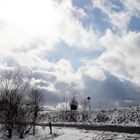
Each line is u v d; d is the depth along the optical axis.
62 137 23.70
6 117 22.84
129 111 45.41
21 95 24.12
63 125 38.28
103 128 29.67
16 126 23.05
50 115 59.09
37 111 26.67
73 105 63.00
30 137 23.34
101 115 49.28
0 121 22.86
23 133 23.55
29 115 24.48
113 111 49.12
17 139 22.27
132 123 38.88
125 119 42.16
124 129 27.28
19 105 23.77
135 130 25.91
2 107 23.11
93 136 22.95
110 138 21.14
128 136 21.20
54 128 31.02
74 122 48.62
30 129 26.05
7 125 22.77
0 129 23.25
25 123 23.52
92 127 32.06
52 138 23.52
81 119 52.81
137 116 41.19
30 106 25.64
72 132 26.83
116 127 30.27
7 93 23.55
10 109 23.06
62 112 59.16
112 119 44.75
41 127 31.09
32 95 28.42
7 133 23.31
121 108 49.91
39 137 23.77
